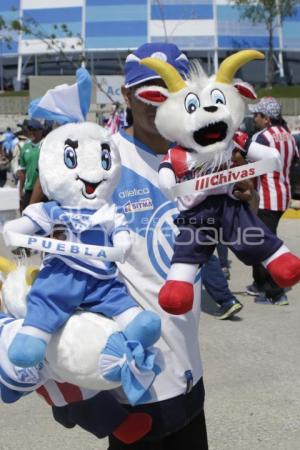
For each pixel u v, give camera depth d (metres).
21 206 8.25
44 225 2.19
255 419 4.11
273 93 39.38
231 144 2.37
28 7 50.06
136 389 2.04
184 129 2.29
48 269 2.12
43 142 2.24
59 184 2.17
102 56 48.81
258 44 49.78
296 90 39.59
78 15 48.81
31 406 4.42
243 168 2.27
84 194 2.19
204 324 6.06
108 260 2.12
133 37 48.03
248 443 3.83
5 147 21.20
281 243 2.36
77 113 2.33
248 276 7.95
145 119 2.47
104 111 12.52
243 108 2.38
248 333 5.79
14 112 42.06
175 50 2.54
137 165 2.47
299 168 12.70
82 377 2.04
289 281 2.32
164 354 2.38
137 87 2.50
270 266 2.35
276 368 4.94
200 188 2.26
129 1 48.50
